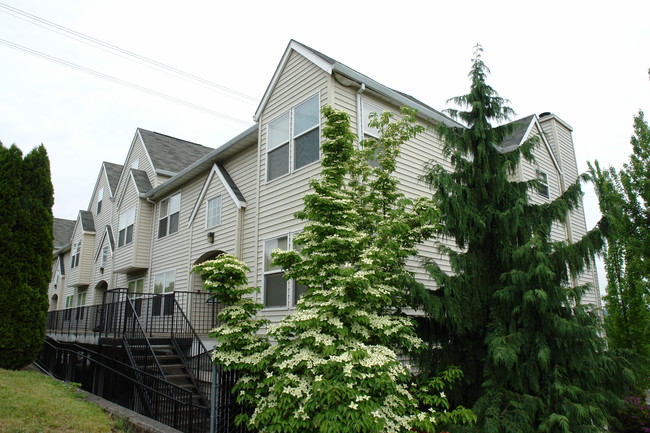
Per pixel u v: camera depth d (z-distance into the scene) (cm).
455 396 693
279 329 602
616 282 1112
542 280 640
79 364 1240
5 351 962
